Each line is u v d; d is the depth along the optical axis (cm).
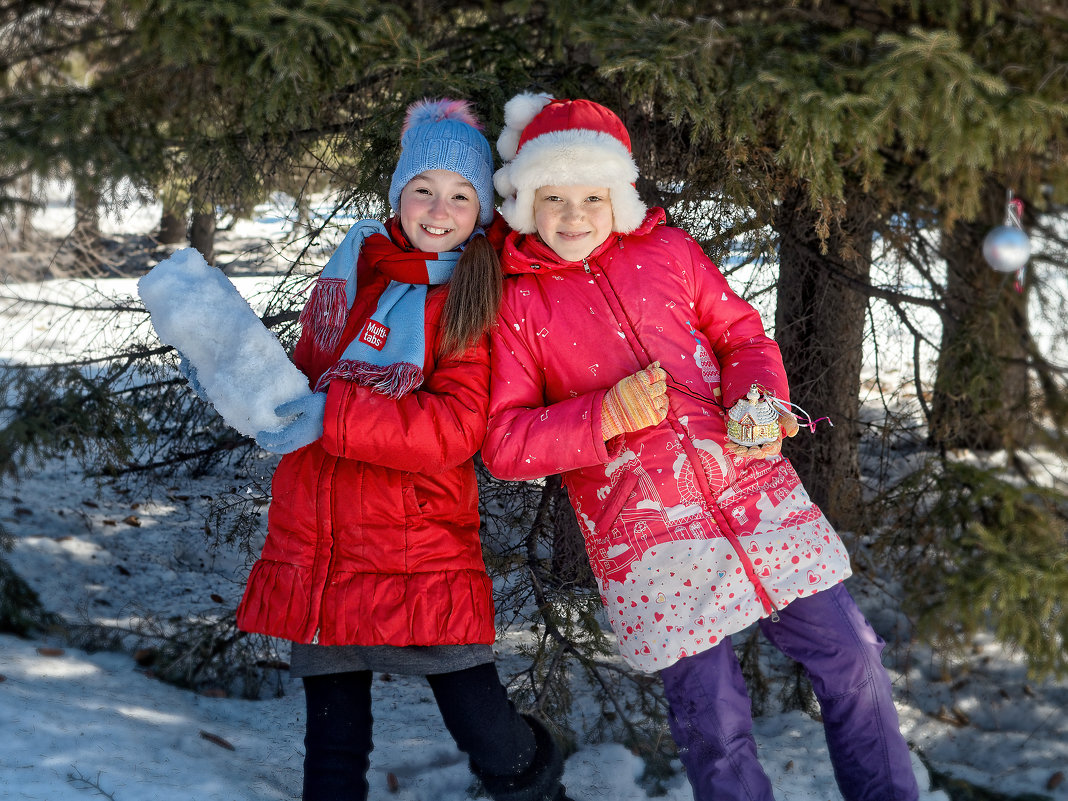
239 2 294
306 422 202
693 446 214
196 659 332
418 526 210
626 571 212
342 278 223
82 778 224
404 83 291
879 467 395
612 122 231
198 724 286
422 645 209
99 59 410
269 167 369
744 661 348
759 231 326
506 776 218
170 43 303
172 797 224
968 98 279
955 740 343
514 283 229
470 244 221
